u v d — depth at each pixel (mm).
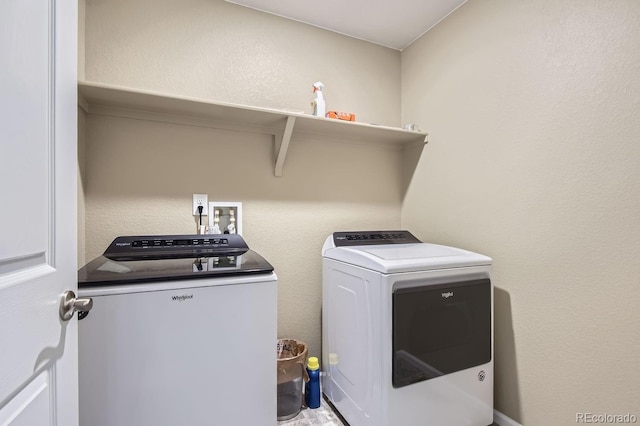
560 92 1332
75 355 813
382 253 1509
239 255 1511
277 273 1945
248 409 1162
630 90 1119
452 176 1893
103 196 1544
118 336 996
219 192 1788
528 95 1462
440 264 1387
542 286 1401
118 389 995
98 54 1529
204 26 1762
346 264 1579
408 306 1298
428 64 2100
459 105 1844
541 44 1406
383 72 2309
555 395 1346
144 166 1625
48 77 688
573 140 1287
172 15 1689
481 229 1698
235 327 1142
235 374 1141
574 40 1283
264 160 1907
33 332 625
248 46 1872
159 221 1654
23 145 595
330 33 2121
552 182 1363
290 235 1981
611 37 1169
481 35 1707
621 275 1146
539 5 1414
